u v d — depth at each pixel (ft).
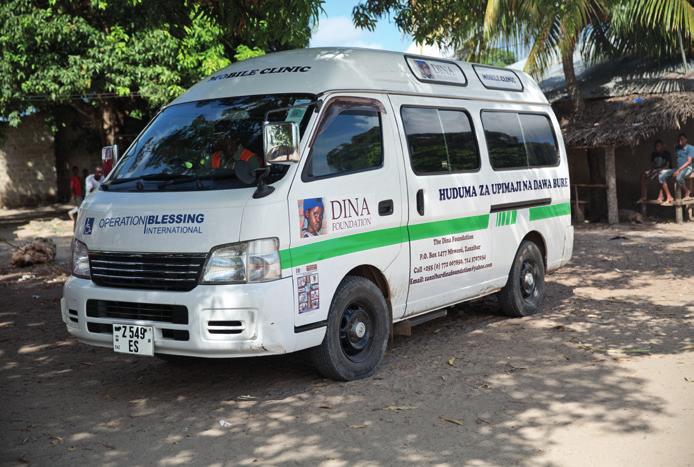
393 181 20.89
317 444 15.66
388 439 15.81
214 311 17.15
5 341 25.59
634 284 33.32
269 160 17.38
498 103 26.40
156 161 19.99
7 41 61.72
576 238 50.65
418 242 21.79
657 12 50.11
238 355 17.39
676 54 62.75
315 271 18.40
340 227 19.12
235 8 29.01
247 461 14.88
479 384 19.39
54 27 60.18
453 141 23.67
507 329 25.40
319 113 19.21
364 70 21.08
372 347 20.52
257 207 17.40
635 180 62.28
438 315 23.34
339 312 19.34
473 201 24.03
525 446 15.23
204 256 17.34
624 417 16.69
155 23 33.04
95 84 66.49
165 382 20.58
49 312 30.35
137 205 18.54
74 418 17.74
